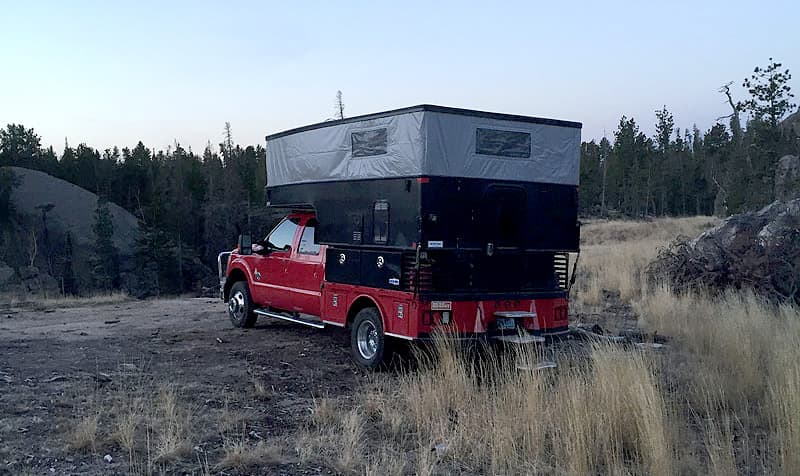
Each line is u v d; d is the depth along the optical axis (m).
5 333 12.04
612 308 14.38
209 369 9.11
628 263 19.98
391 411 6.97
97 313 15.16
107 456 5.65
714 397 7.10
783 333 9.37
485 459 5.84
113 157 77.88
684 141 81.75
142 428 6.38
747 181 30.36
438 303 8.38
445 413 6.82
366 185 9.12
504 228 8.86
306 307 10.77
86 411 6.81
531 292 9.09
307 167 10.39
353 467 5.57
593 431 5.92
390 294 8.69
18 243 52.66
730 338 9.02
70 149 75.25
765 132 27.44
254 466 5.59
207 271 53.09
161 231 47.53
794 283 13.70
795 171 25.34
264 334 11.88
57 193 59.66
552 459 5.78
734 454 5.84
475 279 8.70
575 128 9.42
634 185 63.91
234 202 60.12
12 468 5.36
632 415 6.04
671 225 43.62
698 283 14.70
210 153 75.75
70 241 51.16
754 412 7.12
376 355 8.92
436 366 7.93
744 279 14.15
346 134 9.50
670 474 5.27
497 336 8.68
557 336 9.41
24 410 6.82
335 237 9.73
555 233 9.29
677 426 6.19
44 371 8.70
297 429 6.63
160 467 5.48
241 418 6.83
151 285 46.25
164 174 66.19
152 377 8.52
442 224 8.36
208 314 14.60
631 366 6.57
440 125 8.36
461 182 8.52
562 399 6.46
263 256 11.88
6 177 54.91
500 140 8.80
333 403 7.41
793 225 14.84
